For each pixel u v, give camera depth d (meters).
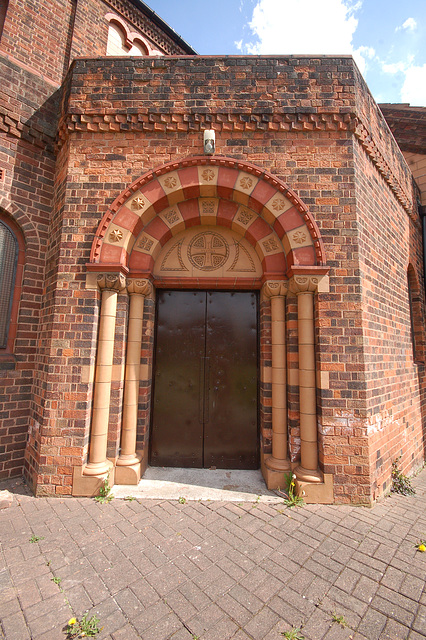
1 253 4.50
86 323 4.07
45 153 4.88
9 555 2.82
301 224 4.20
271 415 4.41
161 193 4.31
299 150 4.34
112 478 4.07
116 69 4.48
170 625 2.16
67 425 3.91
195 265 4.81
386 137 5.45
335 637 2.10
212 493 3.96
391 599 2.42
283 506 3.71
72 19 5.96
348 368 3.93
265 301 4.63
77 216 4.28
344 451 3.83
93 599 2.36
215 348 4.93
